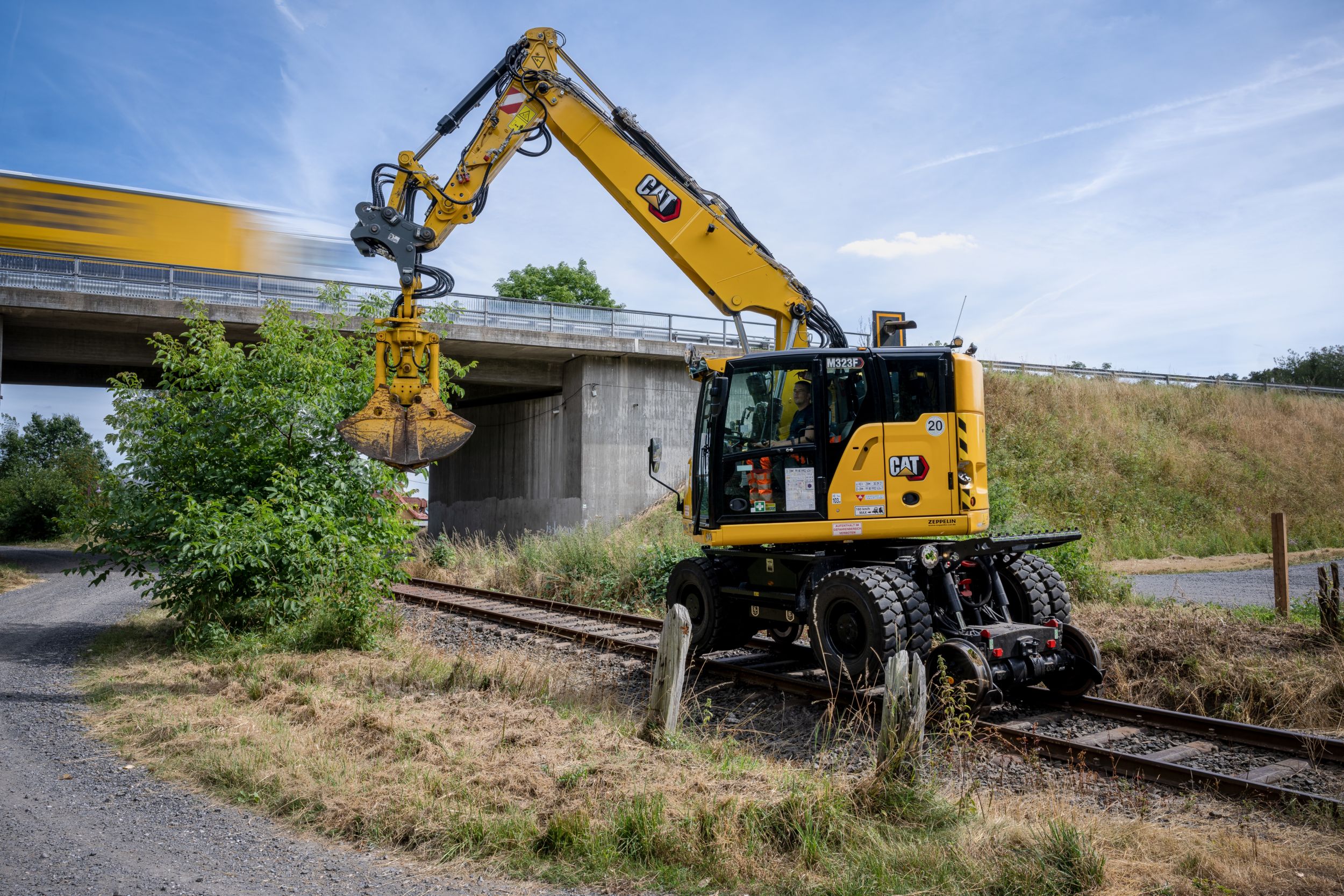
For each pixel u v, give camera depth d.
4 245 21.44
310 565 10.29
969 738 6.46
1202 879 4.19
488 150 9.54
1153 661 9.23
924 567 8.05
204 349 11.08
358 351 11.82
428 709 7.12
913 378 8.29
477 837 4.60
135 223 22.56
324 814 4.94
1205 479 24.86
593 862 4.32
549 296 46.78
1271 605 12.84
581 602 15.88
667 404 28.56
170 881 4.08
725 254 9.84
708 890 4.11
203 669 8.81
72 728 6.86
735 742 6.57
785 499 8.51
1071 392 28.78
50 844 4.50
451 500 35.56
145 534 10.41
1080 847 4.24
